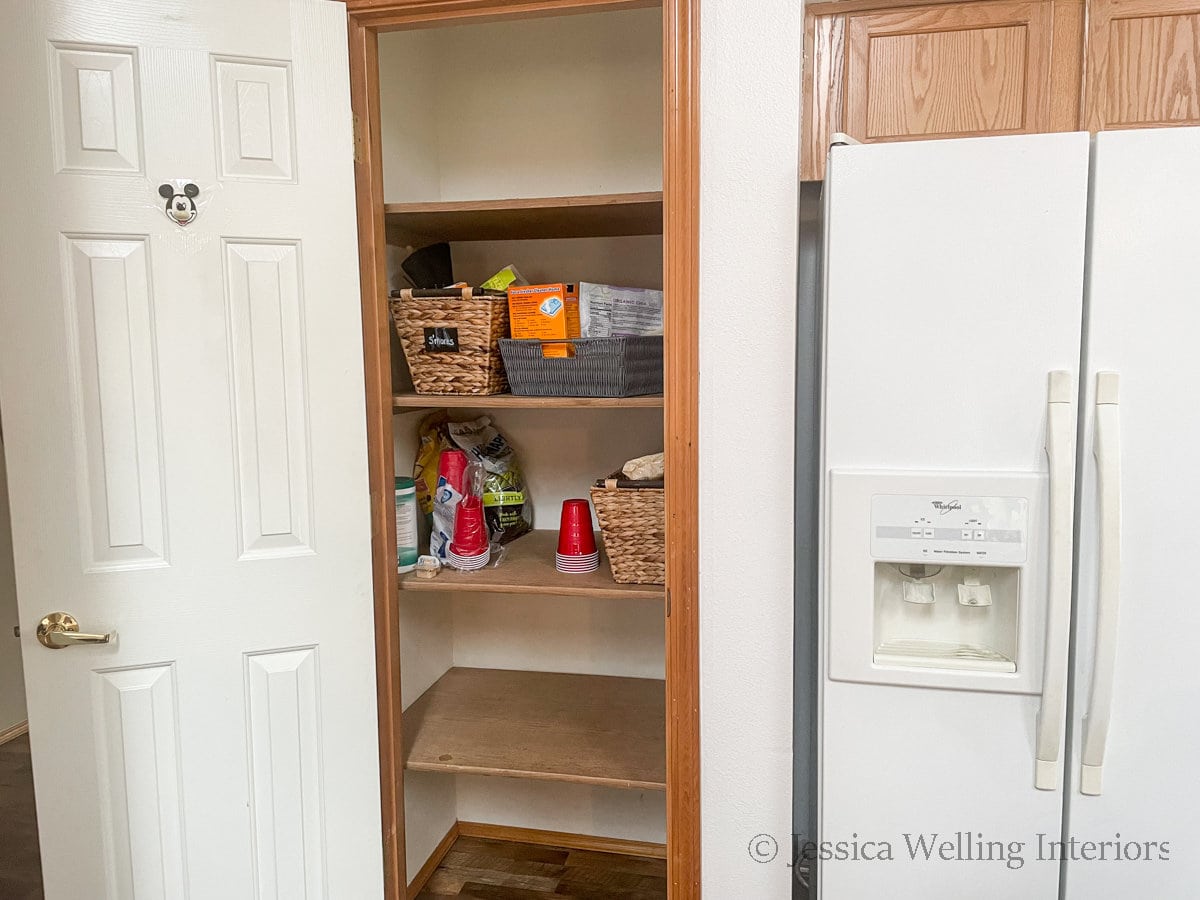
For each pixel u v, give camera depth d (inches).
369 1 62.0
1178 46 69.9
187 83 59.1
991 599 53.8
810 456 74.6
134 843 63.3
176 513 61.8
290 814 66.6
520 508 83.7
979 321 50.7
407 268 75.4
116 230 58.9
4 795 109.5
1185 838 51.3
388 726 69.7
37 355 58.4
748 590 62.0
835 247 52.1
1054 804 52.6
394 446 76.7
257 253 61.8
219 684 63.8
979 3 72.3
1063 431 49.1
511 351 67.9
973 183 50.1
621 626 87.9
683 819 64.3
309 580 65.1
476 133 85.0
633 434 85.0
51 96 57.2
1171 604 49.9
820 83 75.0
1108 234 48.8
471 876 86.8
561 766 69.7
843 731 54.9
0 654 125.6
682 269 59.7
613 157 82.5
